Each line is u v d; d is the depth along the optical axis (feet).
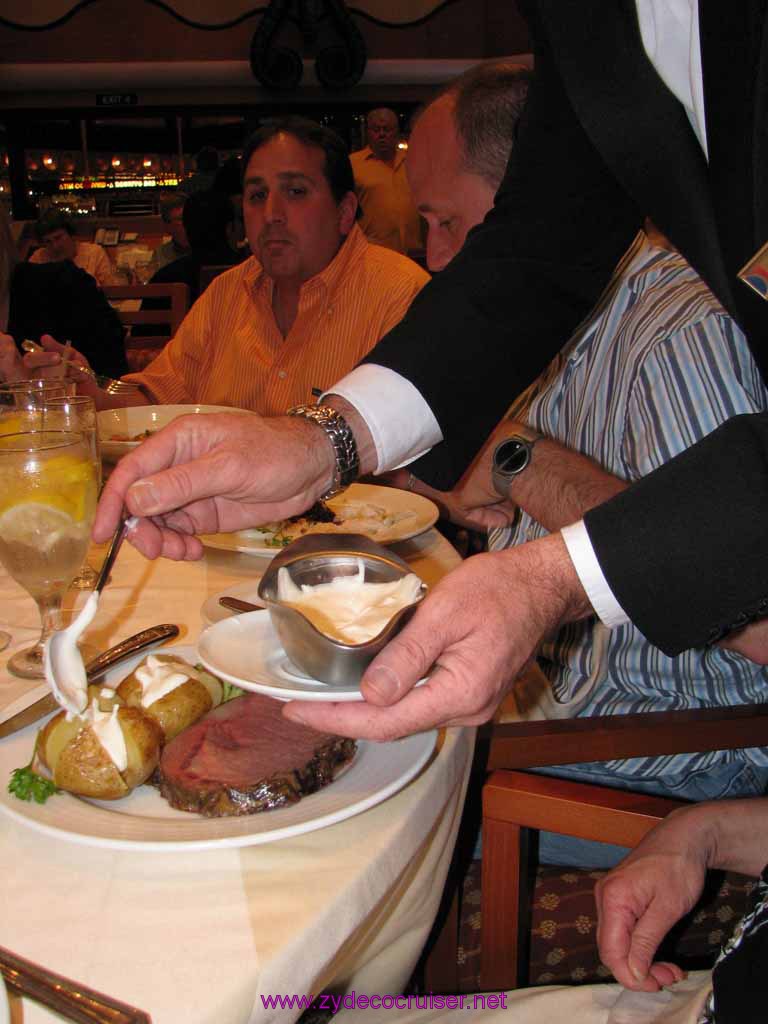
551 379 4.64
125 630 3.27
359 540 2.82
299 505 3.01
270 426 2.88
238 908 1.83
